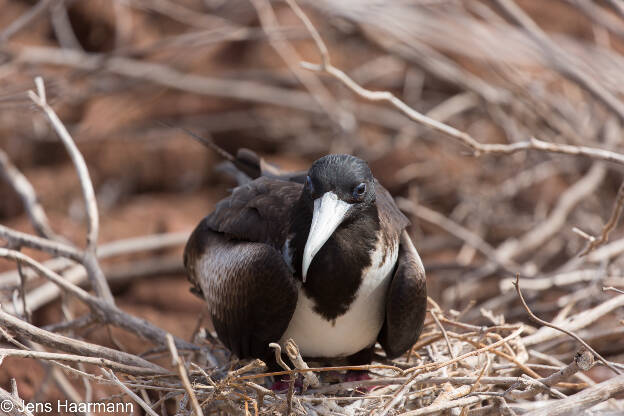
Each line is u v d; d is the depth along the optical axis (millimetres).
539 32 12766
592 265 11773
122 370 7664
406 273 7832
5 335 7625
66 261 11391
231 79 16859
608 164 13102
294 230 7816
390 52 14805
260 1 14789
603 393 6816
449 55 16125
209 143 9914
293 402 7344
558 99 14711
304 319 7863
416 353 8797
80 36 17172
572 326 8742
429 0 14180
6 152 15641
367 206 7738
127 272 13633
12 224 14289
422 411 7109
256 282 7672
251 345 8031
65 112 16141
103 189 15875
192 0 17344
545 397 8523
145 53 16234
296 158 16734
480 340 8391
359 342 8148
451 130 9109
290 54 16359
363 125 16562
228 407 7539
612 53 14062
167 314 13188
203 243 8758
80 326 8961
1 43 13836
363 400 7703
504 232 14336
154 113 16797
